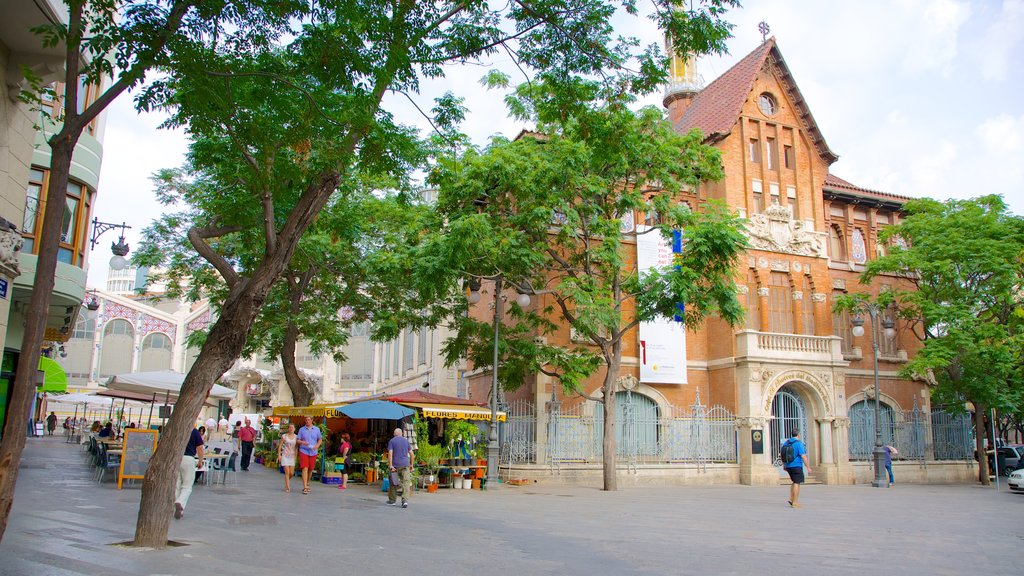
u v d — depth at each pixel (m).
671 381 28.86
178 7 8.76
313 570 8.00
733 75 34.34
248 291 9.42
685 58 11.83
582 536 11.62
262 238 15.98
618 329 23.27
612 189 22.97
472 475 22.92
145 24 8.52
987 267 28.22
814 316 31.69
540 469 25.69
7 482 6.60
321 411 22.73
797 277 31.53
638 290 22.67
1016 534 13.23
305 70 10.23
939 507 18.89
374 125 10.23
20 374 6.78
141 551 8.57
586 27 11.61
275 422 31.45
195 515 12.50
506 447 26.42
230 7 9.34
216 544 9.45
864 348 33.31
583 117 12.49
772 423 30.16
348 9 9.48
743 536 12.16
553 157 21.53
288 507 14.55
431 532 11.63
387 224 26.97
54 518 10.85
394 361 54.09
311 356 59.16
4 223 11.11
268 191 10.06
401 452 16.06
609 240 21.75
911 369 28.78
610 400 23.00
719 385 30.14
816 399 30.45
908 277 33.75
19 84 12.06
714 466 28.20
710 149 23.45
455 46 11.52
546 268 24.67
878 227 35.59
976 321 28.88
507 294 29.67
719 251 21.33
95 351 57.28
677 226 23.45
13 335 20.02
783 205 32.38
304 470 18.08
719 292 21.56
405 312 26.98
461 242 19.56
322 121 10.33
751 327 30.38
